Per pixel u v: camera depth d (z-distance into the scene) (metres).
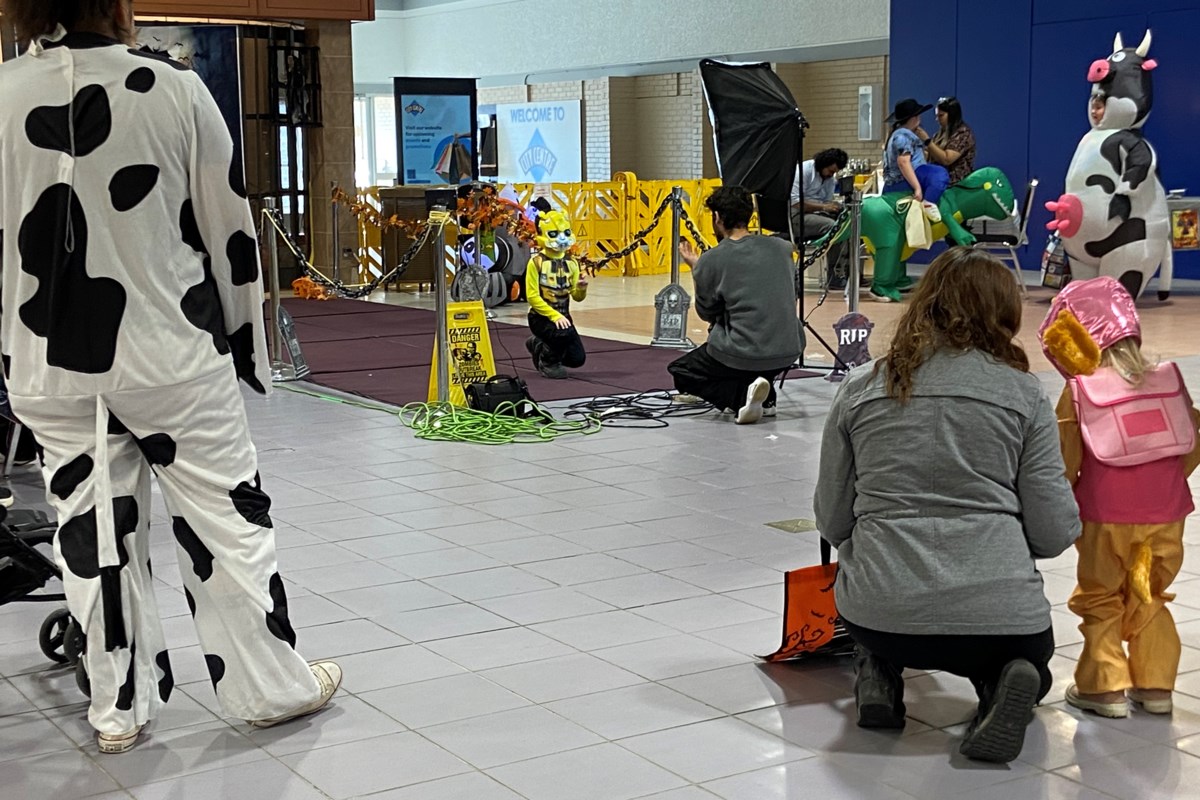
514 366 9.39
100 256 2.99
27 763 3.21
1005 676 3.06
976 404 3.15
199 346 3.11
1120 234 12.11
